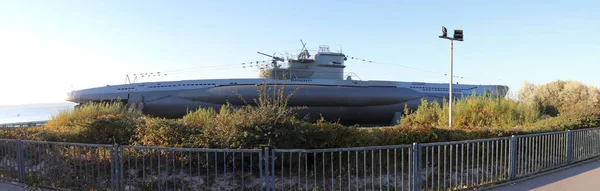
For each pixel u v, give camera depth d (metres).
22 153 8.79
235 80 32.75
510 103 18.61
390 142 10.45
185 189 8.52
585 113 14.55
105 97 30.98
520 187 8.19
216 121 10.09
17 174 9.07
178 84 31.91
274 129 9.31
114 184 8.52
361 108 31.83
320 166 9.88
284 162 9.51
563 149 10.74
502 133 11.29
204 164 9.71
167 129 10.16
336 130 10.05
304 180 9.22
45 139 11.12
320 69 36.53
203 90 30.55
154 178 9.18
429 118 18.39
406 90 33.62
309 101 30.23
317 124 10.17
